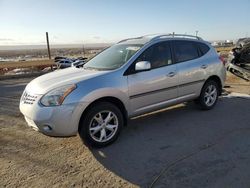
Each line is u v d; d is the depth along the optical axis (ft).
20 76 64.54
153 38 16.30
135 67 14.48
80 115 12.57
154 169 11.16
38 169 11.59
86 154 12.92
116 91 13.65
